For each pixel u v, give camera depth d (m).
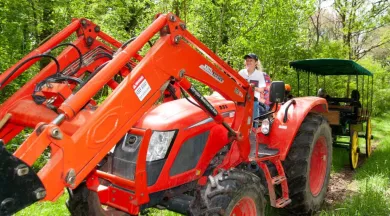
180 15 10.12
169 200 3.42
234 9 10.50
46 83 2.93
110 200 3.15
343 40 17.41
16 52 7.78
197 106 3.29
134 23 13.94
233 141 3.61
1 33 7.67
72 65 3.53
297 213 4.76
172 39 2.81
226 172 3.24
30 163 2.09
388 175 6.45
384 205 4.71
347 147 8.09
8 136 3.21
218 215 2.98
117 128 2.51
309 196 4.67
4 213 1.94
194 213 3.05
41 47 3.33
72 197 3.37
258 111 4.65
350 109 8.34
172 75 2.85
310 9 11.84
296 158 4.58
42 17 9.64
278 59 12.20
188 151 3.32
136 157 3.04
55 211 4.38
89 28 3.66
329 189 6.10
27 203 2.04
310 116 5.10
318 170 5.22
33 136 2.18
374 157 8.47
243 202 3.29
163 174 3.11
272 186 4.06
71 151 2.27
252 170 4.28
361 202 4.78
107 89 6.91
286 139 4.35
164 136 3.13
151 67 2.70
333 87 15.54
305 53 14.79
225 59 10.43
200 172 3.42
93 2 12.42
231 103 3.98
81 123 2.57
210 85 3.22
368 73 9.66
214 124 3.52
